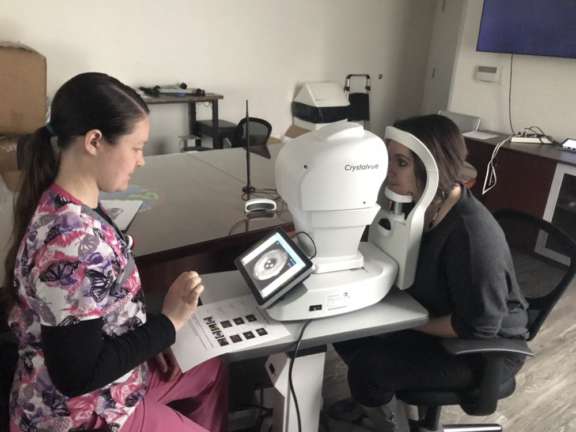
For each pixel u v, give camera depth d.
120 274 0.95
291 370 1.21
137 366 1.00
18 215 0.95
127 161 0.92
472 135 3.82
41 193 0.93
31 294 0.86
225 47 4.09
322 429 1.75
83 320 0.85
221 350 1.10
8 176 2.00
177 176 2.22
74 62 3.44
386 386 1.38
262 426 1.65
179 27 3.79
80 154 0.90
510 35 3.73
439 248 1.32
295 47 4.51
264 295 1.16
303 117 4.58
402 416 1.51
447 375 1.37
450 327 1.37
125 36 3.58
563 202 3.30
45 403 0.96
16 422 1.00
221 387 1.37
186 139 3.86
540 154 3.29
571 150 3.42
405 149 1.26
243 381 1.97
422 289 1.40
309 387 1.32
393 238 1.35
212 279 1.40
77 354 0.84
